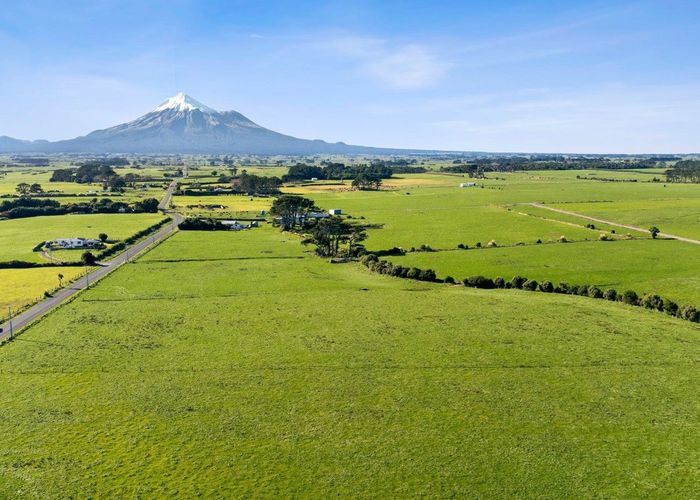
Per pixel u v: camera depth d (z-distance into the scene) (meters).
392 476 46.25
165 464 47.81
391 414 56.38
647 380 63.94
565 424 54.47
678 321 84.62
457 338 77.31
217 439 51.69
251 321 84.62
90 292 100.81
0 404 57.91
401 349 73.38
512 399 59.53
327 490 44.41
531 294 100.81
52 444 50.72
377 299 96.81
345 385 62.78
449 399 59.53
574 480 45.69
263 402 58.78
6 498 43.19
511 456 49.09
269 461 48.25
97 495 43.69
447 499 43.41
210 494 43.84
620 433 52.84
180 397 59.81
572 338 77.00
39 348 73.25
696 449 50.06
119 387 62.06
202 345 74.75
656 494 43.88
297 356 71.06
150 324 83.06
